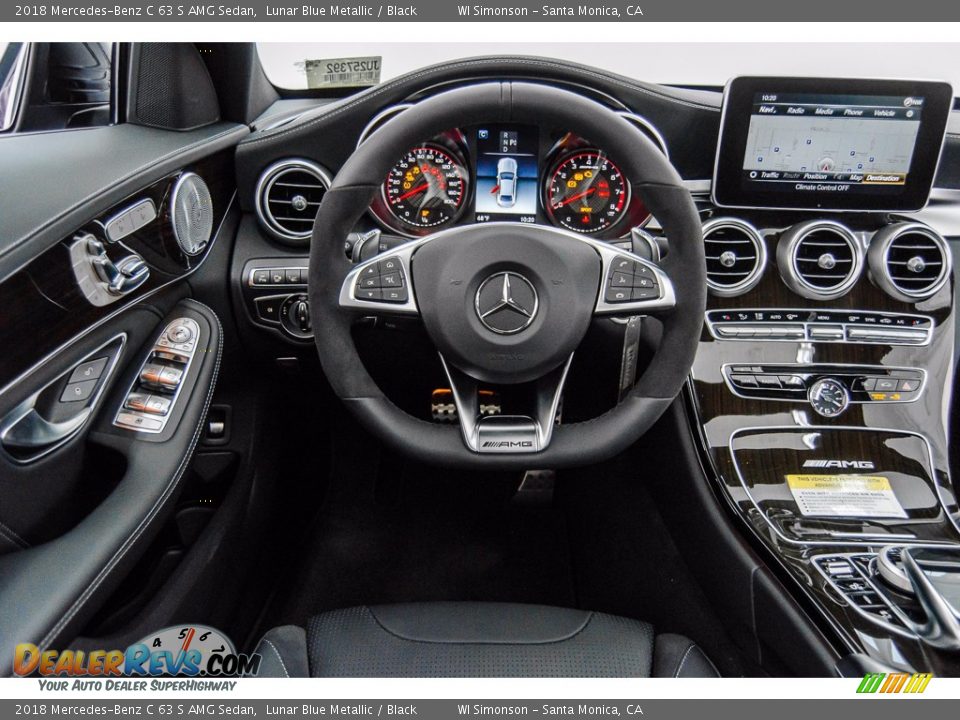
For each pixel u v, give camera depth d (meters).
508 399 1.11
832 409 1.28
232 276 1.34
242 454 1.47
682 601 1.36
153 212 1.11
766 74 1.16
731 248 1.29
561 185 1.19
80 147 1.15
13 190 0.97
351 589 1.57
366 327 1.13
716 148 1.22
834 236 1.27
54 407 0.96
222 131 1.34
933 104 1.16
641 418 1.04
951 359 1.29
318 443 1.75
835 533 1.16
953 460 1.48
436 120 0.94
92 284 0.98
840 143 1.20
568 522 1.74
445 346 1.00
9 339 0.86
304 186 1.32
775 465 1.25
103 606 1.08
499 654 0.97
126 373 1.11
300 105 1.54
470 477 1.81
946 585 0.99
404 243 1.03
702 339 1.31
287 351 1.42
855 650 0.95
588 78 1.23
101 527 0.94
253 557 1.43
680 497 1.32
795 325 1.29
